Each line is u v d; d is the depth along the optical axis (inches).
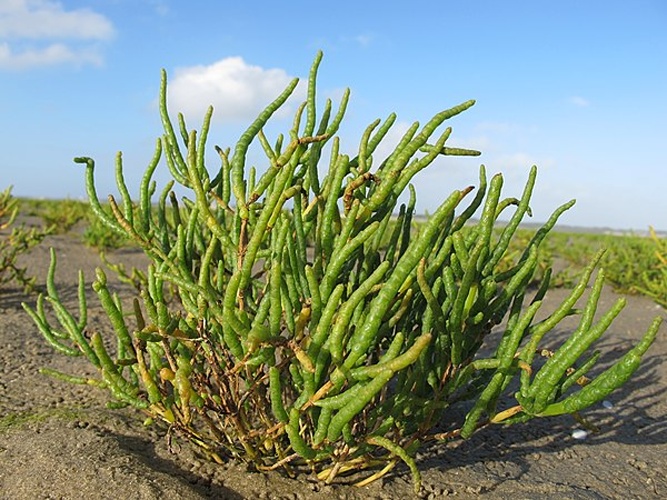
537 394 63.1
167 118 78.0
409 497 80.3
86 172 75.5
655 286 223.8
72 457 79.0
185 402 64.5
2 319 169.2
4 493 72.7
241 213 69.1
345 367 57.9
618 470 93.5
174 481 76.4
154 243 78.4
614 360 154.6
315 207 77.0
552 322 64.7
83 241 335.9
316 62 73.6
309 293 73.1
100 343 67.3
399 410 72.1
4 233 357.4
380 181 69.2
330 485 80.5
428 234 53.5
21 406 104.7
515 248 327.0
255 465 80.8
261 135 78.5
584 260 370.6
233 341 61.9
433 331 74.9
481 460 93.4
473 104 65.2
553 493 83.6
